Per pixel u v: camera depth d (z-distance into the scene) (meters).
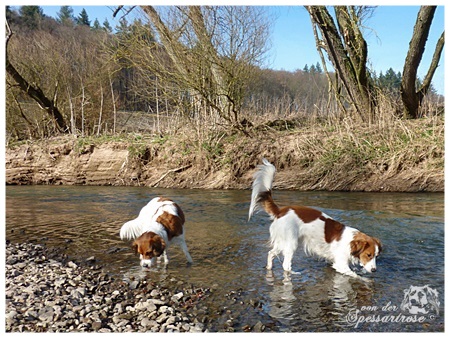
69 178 14.27
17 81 15.42
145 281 5.15
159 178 13.41
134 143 14.16
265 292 4.81
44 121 16.83
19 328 3.87
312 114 15.09
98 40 18.17
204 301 4.57
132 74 17.91
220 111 13.51
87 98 17.19
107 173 14.02
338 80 14.85
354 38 13.21
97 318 4.13
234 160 12.88
